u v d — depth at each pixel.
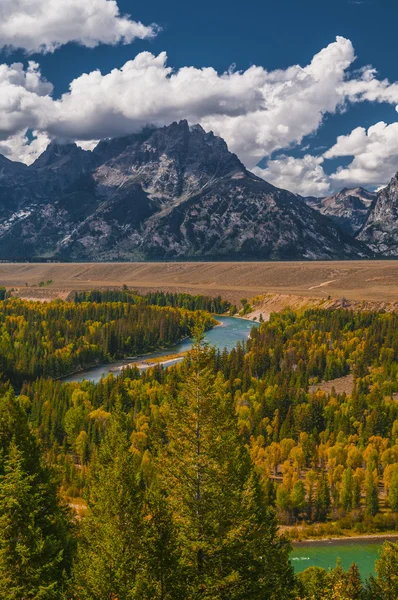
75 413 145.12
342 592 53.22
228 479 34.56
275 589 35.91
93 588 30.20
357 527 114.81
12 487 35.81
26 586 34.50
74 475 114.44
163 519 30.22
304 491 119.50
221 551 32.66
